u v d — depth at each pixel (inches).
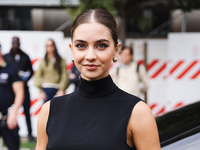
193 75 289.9
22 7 386.0
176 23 396.8
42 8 386.9
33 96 285.9
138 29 396.2
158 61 294.2
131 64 240.7
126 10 290.4
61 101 69.6
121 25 288.0
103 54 62.8
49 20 403.9
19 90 180.4
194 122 101.0
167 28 398.3
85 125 63.9
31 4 374.3
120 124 62.2
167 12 396.8
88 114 64.9
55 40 282.2
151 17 322.7
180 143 90.3
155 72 295.0
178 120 107.3
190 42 287.6
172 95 293.3
